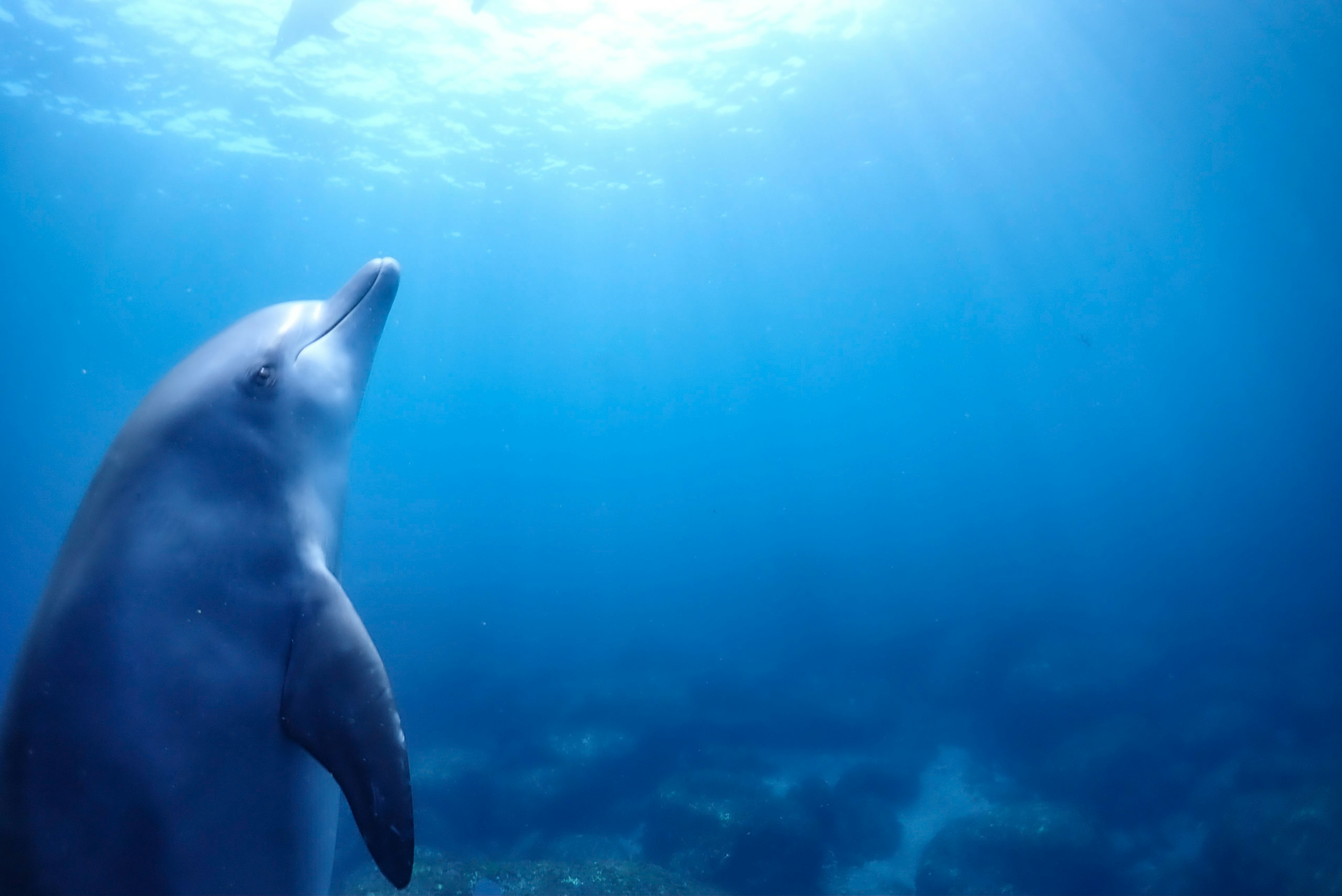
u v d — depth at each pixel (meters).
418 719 21.41
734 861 11.87
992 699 18.98
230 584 1.52
